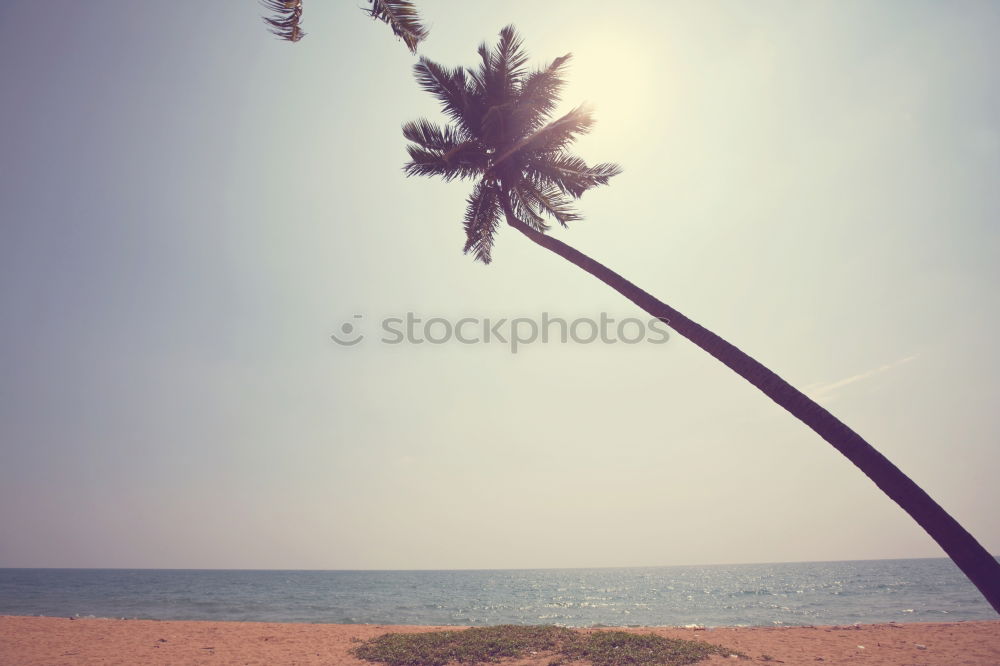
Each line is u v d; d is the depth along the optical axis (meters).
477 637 15.19
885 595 50.75
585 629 19.00
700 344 9.72
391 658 13.72
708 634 18.22
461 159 14.05
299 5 8.48
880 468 7.66
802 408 8.41
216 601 51.75
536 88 14.05
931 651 14.83
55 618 22.94
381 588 84.06
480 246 15.54
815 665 13.07
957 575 85.62
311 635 18.64
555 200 15.62
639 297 10.70
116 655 14.74
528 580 121.75
